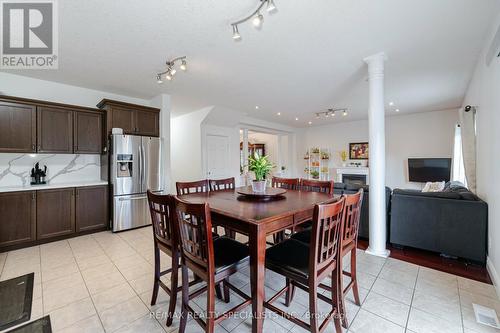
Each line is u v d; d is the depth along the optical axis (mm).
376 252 2744
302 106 5258
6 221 2875
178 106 5227
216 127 5938
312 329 1286
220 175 6012
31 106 3127
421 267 2453
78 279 2225
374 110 2727
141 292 2016
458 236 2586
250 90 4070
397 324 1611
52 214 3207
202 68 3102
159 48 2553
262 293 1329
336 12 1967
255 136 9195
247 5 1866
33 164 3414
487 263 2404
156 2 1819
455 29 2232
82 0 1790
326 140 7910
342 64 3016
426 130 6023
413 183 6203
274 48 2586
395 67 3133
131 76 3338
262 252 1325
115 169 3576
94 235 3504
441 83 3764
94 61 2852
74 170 3771
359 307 1799
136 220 3814
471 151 3449
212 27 2170
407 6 1896
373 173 2736
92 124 3674
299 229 2439
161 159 4133
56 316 1701
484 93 2590
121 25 2121
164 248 1706
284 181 3059
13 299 1903
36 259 2660
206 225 1267
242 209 1630
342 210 1451
